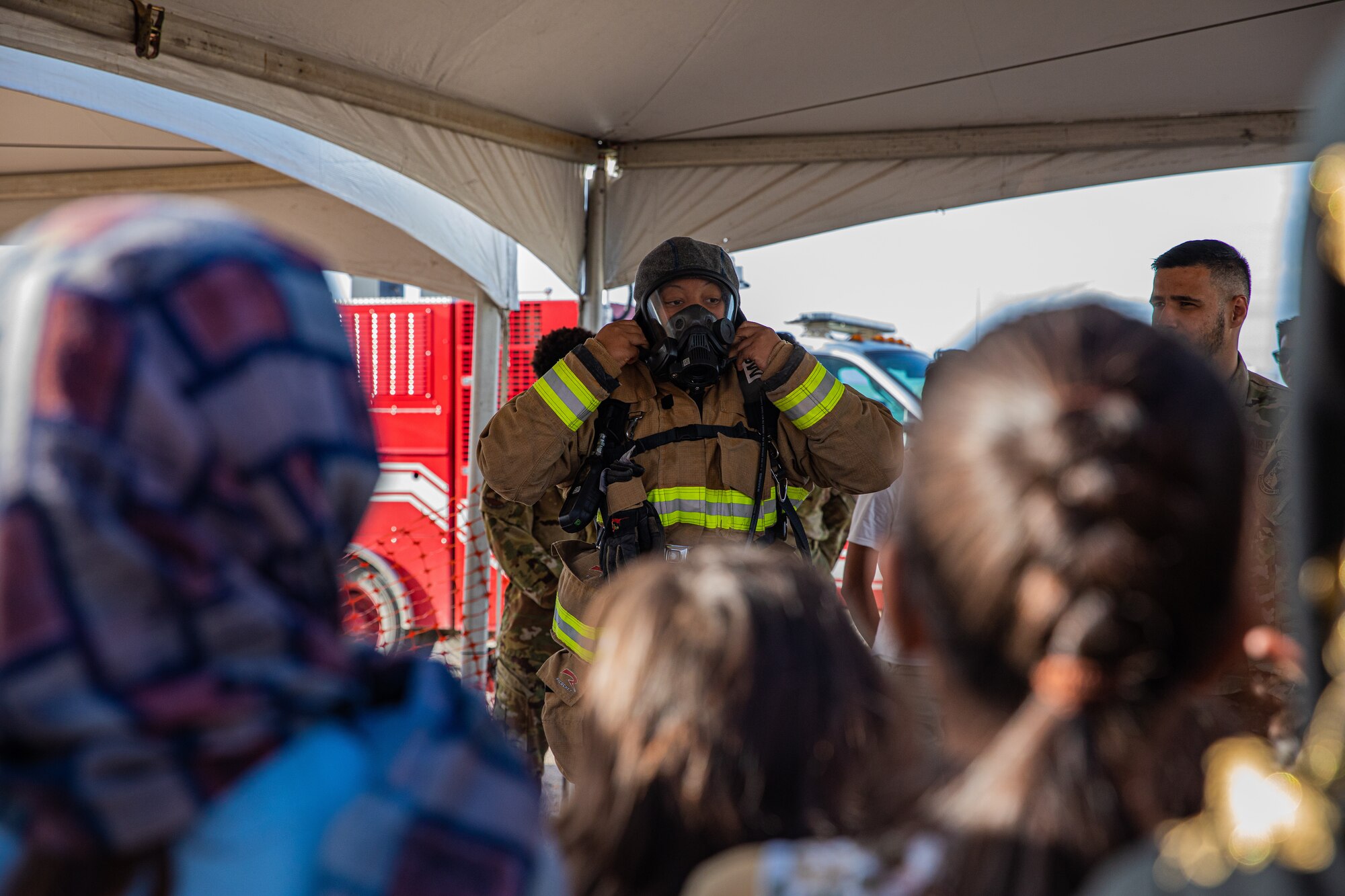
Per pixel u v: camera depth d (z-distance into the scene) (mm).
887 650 3125
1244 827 543
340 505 743
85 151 4605
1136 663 693
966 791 729
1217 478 708
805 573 1243
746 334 2631
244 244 722
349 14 3203
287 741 685
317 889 655
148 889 661
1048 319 779
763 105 4121
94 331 642
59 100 3303
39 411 629
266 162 3828
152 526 634
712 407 2627
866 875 747
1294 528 542
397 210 4281
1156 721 724
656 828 1137
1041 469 691
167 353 659
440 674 785
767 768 1123
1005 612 705
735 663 1134
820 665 1160
